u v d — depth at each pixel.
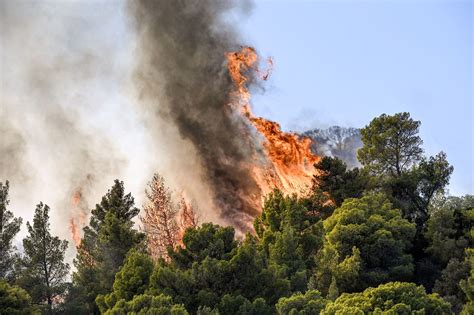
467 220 114.00
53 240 98.62
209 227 88.62
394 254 102.81
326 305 71.12
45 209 99.44
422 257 114.12
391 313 66.69
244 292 81.12
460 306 91.06
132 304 72.12
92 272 102.31
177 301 78.56
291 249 92.81
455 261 97.44
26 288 93.94
